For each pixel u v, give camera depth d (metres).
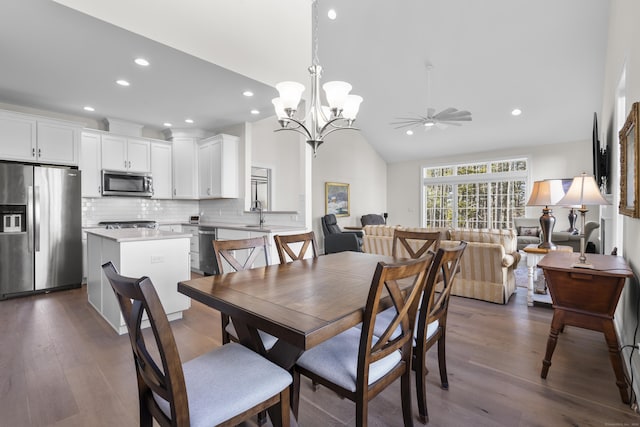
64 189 4.07
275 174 6.07
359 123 8.12
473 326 2.88
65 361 2.24
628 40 2.42
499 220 7.93
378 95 6.72
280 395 1.20
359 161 8.82
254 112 4.45
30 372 2.09
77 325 2.90
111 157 4.74
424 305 1.57
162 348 0.91
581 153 6.81
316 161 7.70
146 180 5.06
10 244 3.70
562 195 2.82
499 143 7.55
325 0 4.49
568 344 2.50
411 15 4.66
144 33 2.49
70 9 2.15
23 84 3.40
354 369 1.30
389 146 8.96
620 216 3.04
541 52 4.85
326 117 2.38
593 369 2.12
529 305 3.43
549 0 4.07
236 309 1.28
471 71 5.52
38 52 2.72
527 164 7.44
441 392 1.87
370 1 4.53
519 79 5.48
